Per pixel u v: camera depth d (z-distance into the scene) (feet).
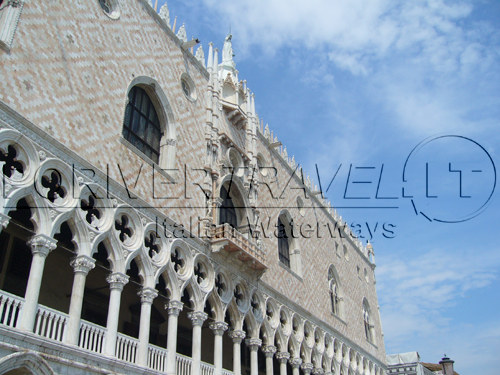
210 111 116.26
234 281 107.24
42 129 69.82
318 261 162.61
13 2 71.26
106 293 96.63
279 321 123.24
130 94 95.04
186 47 112.88
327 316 156.56
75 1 82.48
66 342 65.62
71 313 67.51
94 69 83.15
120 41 91.66
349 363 165.07
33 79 70.74
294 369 126.52
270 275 125.90
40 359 60.44
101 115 82.07
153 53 101.04
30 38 71.97
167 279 87.66
